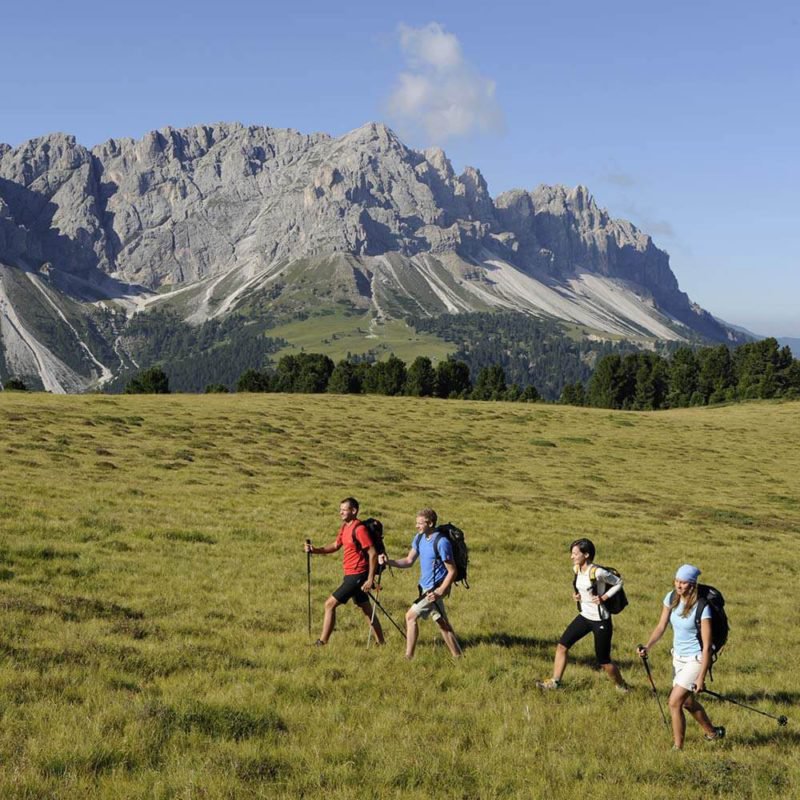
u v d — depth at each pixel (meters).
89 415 68.12
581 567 15.25
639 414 108.56
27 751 10.01
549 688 15.02
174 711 11.85
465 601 23.75
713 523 46.09
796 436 92.50
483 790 10.11
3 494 33.09
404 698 13.80
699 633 12.21
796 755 12.49
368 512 39.16
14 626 15.69
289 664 15.34
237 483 44.75
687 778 11.10
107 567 23.20
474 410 98.00
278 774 10.11
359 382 176.88
